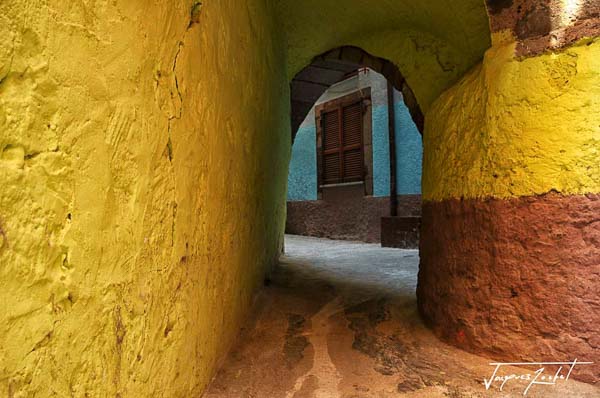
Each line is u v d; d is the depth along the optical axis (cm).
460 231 216
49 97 67
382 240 690
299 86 532
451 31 279
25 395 60
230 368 183
